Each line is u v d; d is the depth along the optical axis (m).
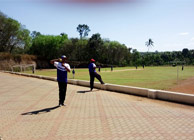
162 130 4.17
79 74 27.61
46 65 57.91
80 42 67.31
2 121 4.87
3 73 27.08
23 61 49.44
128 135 3.90
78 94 8.81
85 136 3.86
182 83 14.66
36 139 3.73
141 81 16.66
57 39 65.56
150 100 7.40
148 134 3.95
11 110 5.98
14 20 54.41
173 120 4.86
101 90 10.07
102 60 71.00
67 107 6.33
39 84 13.25
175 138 3.74
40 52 63.12
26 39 58.09
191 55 80.81
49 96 8.46
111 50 71.00
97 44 68.62
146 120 4.88
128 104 6.71
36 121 4.85
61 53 64.62
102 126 4.45
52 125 4.54
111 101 7.24
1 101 7.39
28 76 21.12
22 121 4.86
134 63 77.56
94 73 9.77
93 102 7.07
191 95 6.49
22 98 7.99
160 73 28.30
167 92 7.27
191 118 5.02
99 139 3.71
